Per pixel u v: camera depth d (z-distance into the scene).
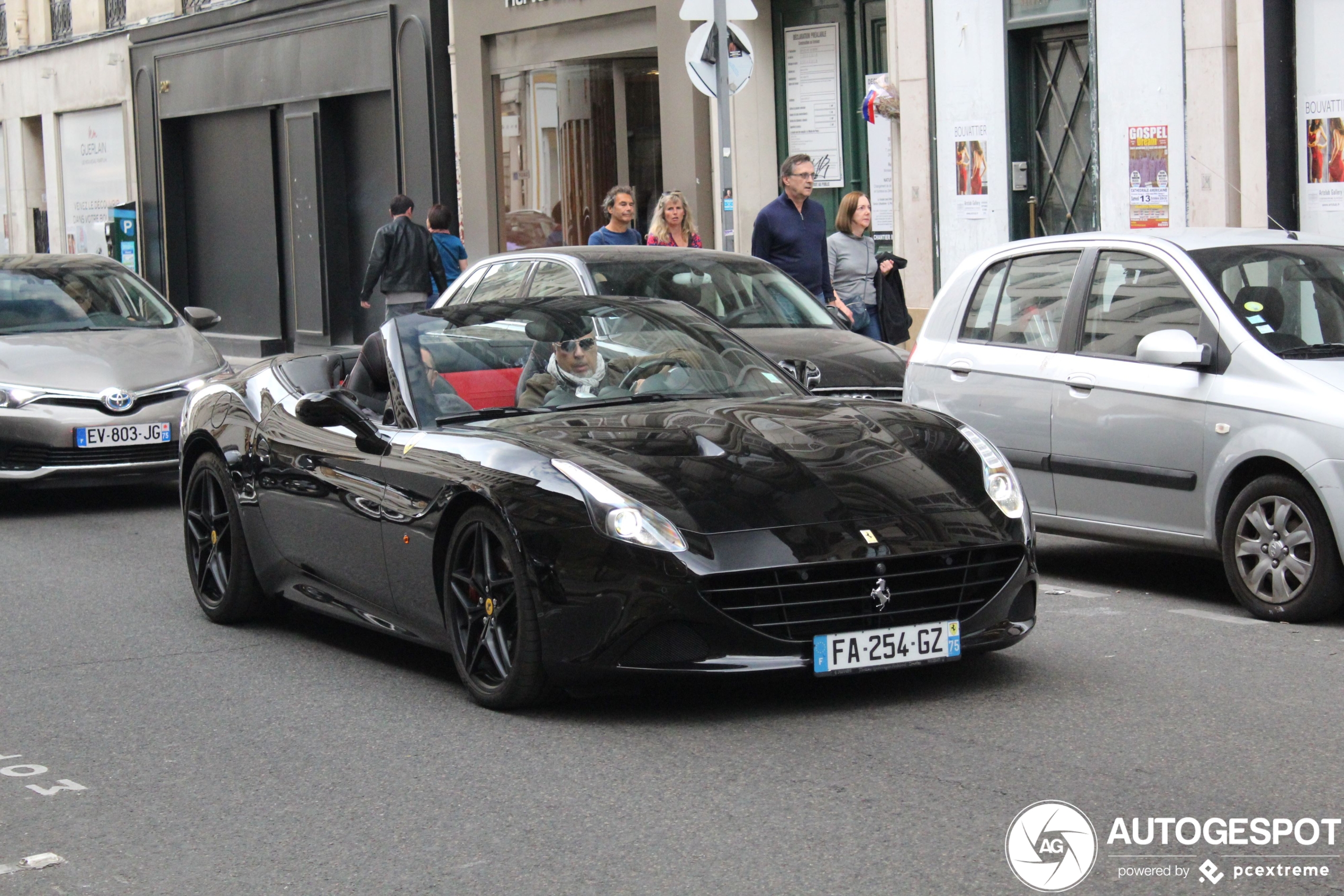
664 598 5.64
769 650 5.67
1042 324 8.51
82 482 12.01
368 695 6.62
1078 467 8.14
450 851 4.75
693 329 7.50
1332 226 13.18
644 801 5.10
